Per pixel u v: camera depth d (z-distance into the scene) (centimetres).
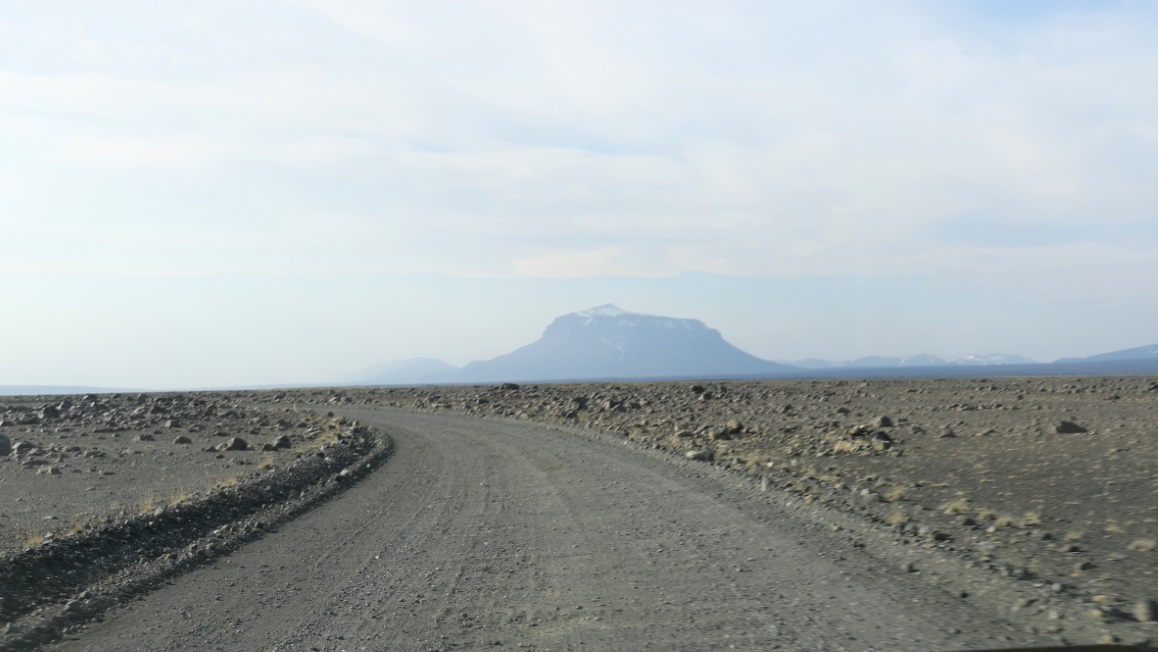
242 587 1089
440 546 1316
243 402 8069
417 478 2273
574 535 1353
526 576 1087
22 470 2438
